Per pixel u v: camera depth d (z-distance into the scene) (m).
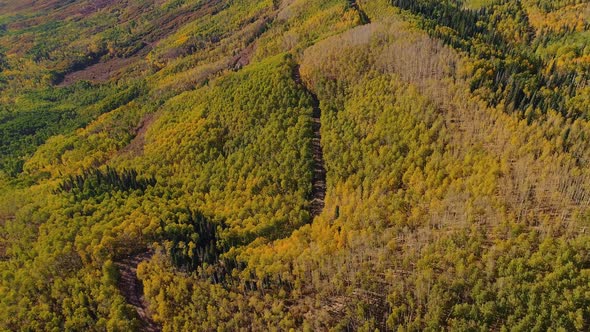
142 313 103.44
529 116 118.12
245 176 138.50
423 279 83.38
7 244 132.00
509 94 127.81
